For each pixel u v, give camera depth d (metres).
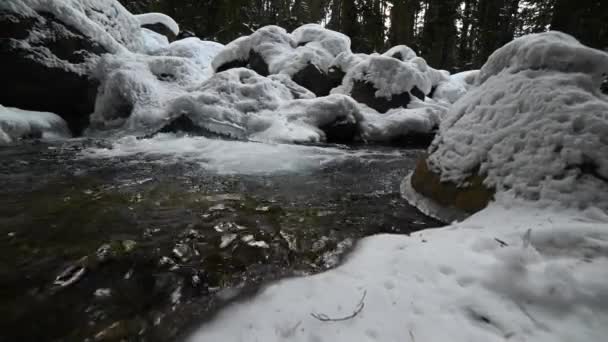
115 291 1.84
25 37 6.41
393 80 9.12
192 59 11.96
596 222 2.09
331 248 2.44
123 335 1.53
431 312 1.51
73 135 6.93
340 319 1.51
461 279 1.73
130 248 2.30
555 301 1.49
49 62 6.73
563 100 2.71
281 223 2.90
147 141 6.13
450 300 1.58
